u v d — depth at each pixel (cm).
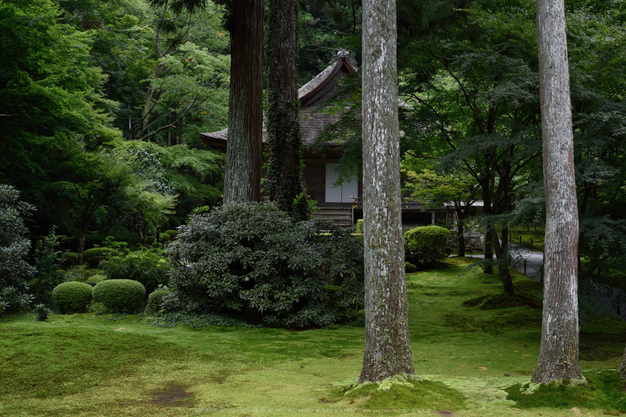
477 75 1200
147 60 2709
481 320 1135
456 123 1518
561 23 538
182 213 3148
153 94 2962
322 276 1128
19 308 1035
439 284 1648
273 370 680
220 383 605
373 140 537
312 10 3403
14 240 1045
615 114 805
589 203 1024
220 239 1059
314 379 628
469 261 2030
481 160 1354
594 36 910
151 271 1228
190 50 2642
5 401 501
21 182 1573
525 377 601
